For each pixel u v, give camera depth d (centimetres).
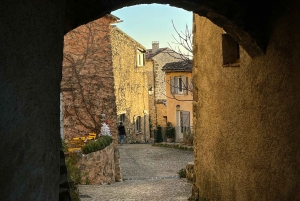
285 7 354
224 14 401
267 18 396
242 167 471
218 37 550
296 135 338
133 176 1300
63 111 1323
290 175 352
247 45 416
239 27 404
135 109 2330
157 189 888
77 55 1331
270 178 395
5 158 143
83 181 1020
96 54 1347
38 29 171
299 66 329
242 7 400
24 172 161
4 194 142
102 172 1079
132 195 802
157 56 3116
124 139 2195
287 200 359
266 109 399
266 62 397
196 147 688
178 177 1183
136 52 2306
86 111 1335
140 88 2414
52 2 188
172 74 2514
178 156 1753
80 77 1333
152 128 2744
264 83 402
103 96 1347
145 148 2056
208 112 613
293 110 343
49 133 193
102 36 1353
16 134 152
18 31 151
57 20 198
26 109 161
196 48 678
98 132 1330
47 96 188
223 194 547
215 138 579
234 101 492
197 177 684
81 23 381
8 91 144
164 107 2950
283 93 361
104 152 1105
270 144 393
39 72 175
